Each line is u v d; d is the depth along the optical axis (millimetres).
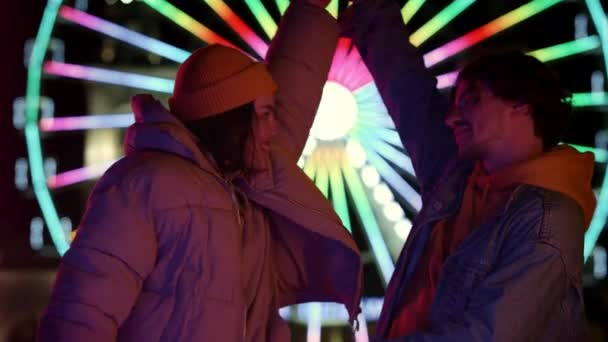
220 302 2432
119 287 2314
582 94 8953
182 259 2400
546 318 2559
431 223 2926
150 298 2400
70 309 2273
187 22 8461
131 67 11508
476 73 2740
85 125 8680
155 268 2408
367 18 3363
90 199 2422
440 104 3229
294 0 3219
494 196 2752
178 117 2578
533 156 2725
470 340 2506
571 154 2695
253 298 2607
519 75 2682
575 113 11867
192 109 2535
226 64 2543
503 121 2711
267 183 2652
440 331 2559
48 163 8594
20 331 10391
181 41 11703
